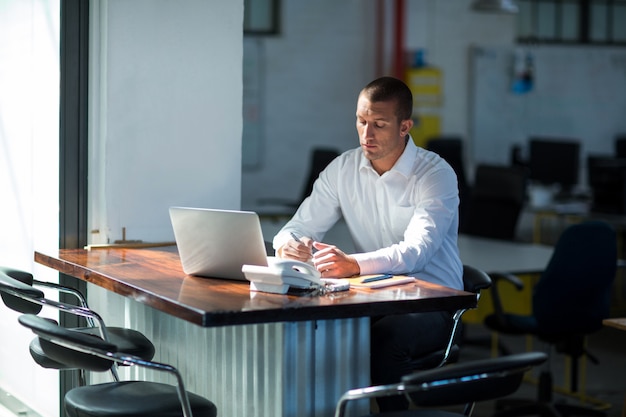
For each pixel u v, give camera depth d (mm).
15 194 5340
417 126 14078
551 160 11633
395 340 3783
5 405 5695
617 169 10375
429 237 3826
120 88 4719
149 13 4762
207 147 4961
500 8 13195
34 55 5012
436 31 14328
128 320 4500
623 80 15305
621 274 10133
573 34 15070
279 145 13492
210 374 3844
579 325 5809
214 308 3020
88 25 4715
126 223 4797
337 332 3381
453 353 4016
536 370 7246
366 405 3473
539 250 7754
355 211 4230
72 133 4715
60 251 4543
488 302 7262
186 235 3631
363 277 3666
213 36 4930
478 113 14586
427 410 3309
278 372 3316
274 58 13359
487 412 6168
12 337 5566
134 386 3564
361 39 13781
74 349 3348
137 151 4789
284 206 12391
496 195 8367
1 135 5539
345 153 4301
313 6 13484
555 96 14977
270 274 3305
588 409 5957
